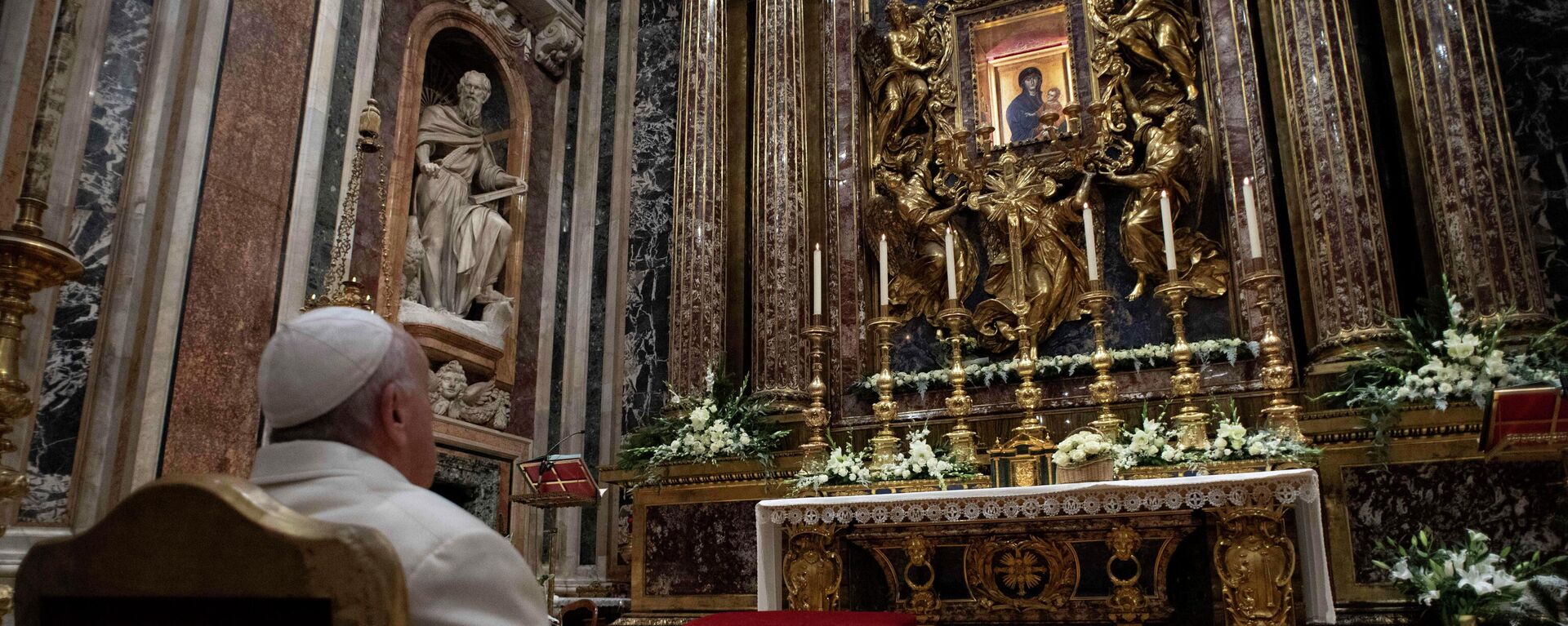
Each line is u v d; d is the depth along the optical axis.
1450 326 5.38
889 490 5.56
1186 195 7.06
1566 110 5.93
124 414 5.05
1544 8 6.16
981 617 5.18
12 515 4.56
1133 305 7.04
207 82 5.61
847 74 8.18
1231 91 6.89
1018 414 6.73
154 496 1.10
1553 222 5.77
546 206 8.71
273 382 1.46
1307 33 6.43
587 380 8.43
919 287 7.56
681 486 6.82
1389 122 6.45
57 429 4.85
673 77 8.81
